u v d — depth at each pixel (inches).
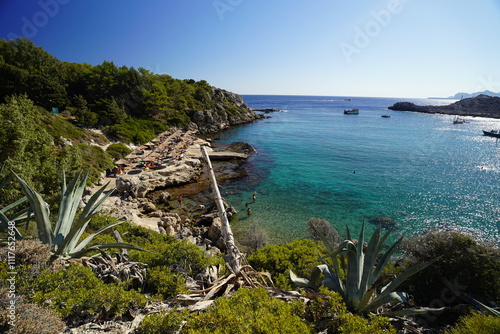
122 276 250.4
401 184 1456.7
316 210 1121.4
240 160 1952.5
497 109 5994.1
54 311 167.2
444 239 346.3
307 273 346.6
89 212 291.3
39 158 694.5
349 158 2050.9
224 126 3634.4
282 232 927.7
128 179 1158.3
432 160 1988.2
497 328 182.7
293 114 6063.0
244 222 999.0
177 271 285.3
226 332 144.6
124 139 2038.6
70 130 1642.5
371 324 175.2
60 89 2251.5
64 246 245.1
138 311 203.3
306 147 2444.6
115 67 2876.5
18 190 526.6
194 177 1502.2
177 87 3540.8
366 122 4581.7
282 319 158.4
